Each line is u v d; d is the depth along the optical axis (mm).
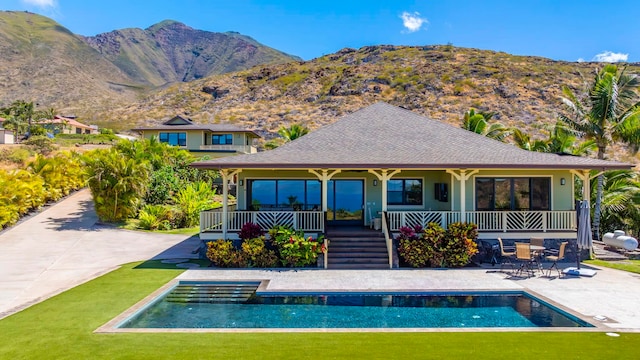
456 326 9719
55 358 7430
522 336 8633
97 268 15273
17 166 37562
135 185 24922
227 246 15727
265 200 19703
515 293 12344
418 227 16234
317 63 101438
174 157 34000
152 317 10320
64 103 142750
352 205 19938
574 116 25281
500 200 18562
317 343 8188
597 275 14375
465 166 15852
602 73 22984
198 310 10898
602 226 24578
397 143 18953
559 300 11297
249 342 8242
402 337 8570
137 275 14094
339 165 15883
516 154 17766
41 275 14141
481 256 16391
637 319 9734
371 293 12148
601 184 22297
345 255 16094
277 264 15758
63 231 22078
